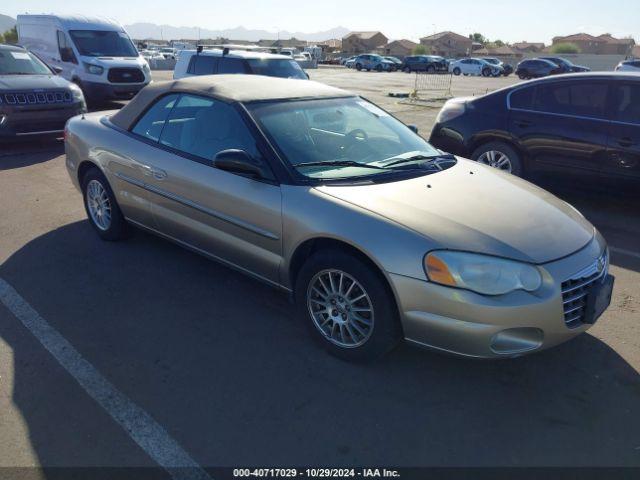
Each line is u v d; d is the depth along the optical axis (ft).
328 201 10.19
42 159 27.43
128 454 8.05
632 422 8.95
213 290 13.26
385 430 8.66
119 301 12.62
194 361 10.38
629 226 18.74
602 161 19.10
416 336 9.35
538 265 9.08
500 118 21.36
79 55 43.11
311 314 10.78
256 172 10.97
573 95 19.81
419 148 13.39
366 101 14.76
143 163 13.74
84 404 9.11
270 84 13.78
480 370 10.24
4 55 30.25
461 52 341.62
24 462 7.86
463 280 8.83
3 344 10.79
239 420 8.82
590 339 11.44
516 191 11.48
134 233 16.35
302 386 9.70
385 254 9.22
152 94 14.51
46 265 14.48
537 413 9.13
